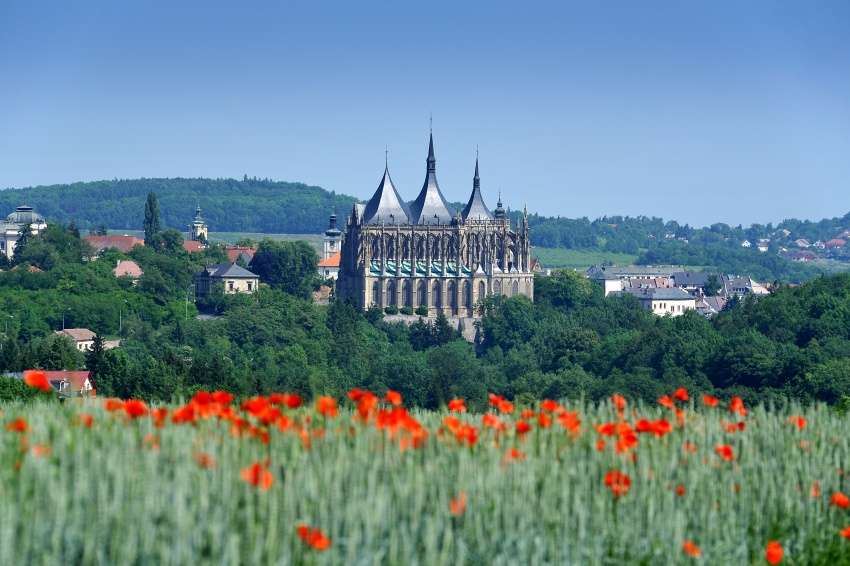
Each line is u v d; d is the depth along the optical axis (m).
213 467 66.12
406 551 62.84
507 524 67.19
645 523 71.75
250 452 70.50
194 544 60.81
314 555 61.25
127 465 64.94
